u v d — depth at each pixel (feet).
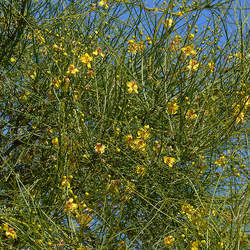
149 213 5.94
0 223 5.90
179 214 5.96
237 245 5.34
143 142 6.00
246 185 5.87
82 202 5.65
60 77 6.15
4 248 5.54
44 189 5.94
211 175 6.21
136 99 6.24
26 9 6.21
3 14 6.23
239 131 6.25
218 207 5.82
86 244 5.79
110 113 6.01
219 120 6.11
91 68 6.25
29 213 5.49
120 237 5.78
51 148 5.94
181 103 6.12
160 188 5.93
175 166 6.03
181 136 6.08
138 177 6.01
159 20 6.13
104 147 5.86
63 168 5.85
